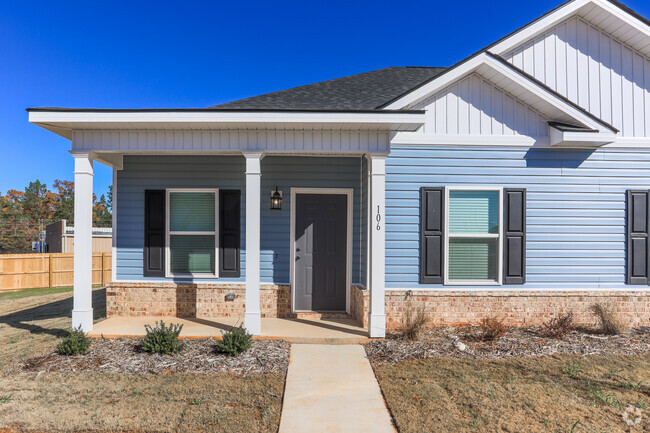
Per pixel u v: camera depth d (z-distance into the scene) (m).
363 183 7.56
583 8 7.26
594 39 7.50
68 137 6.93
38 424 3.68
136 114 5.84
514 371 5.00
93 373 4.89
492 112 7.08
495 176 7.08
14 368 5.06
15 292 14.73
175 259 7.81
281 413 3.97
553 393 4.36
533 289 7.06
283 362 5.32
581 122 6.78
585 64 7.47
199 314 7.59
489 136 7.04
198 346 5.84
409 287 6.99
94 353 5.55
